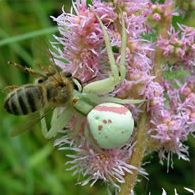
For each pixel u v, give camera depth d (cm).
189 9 11
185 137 11
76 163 11
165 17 11
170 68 11
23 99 10
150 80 10
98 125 10
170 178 17
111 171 10
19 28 19
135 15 11
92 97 10
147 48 10
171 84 11
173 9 11
